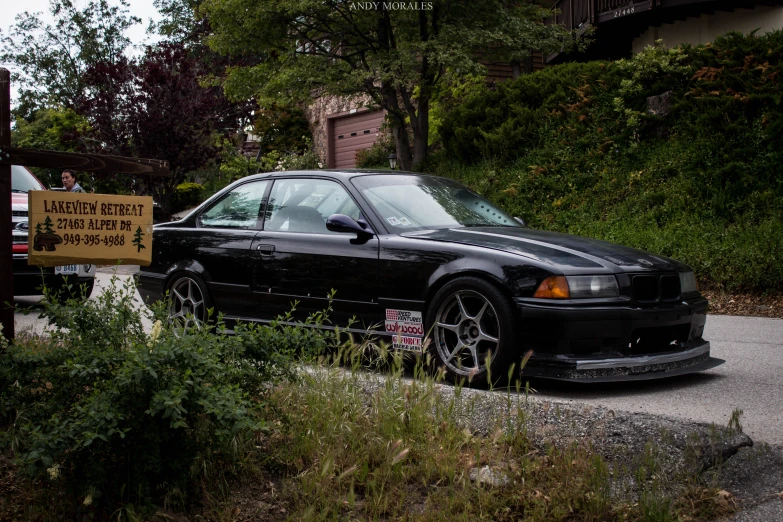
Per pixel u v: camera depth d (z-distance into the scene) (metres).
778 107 12.70
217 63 26.56
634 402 4.77
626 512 2.92
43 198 3.68
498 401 3.97
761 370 5.81
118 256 3.89
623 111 14.85
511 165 16.31
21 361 3.15
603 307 4.73
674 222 12.02
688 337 5.29
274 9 15.88
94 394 3.04
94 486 2.91
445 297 5.05
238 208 6.54
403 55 15.95
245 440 3.38
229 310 6.27
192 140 16.86
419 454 3.40
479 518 2.93
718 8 17.53
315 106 26.36
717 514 2.96
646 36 20.11
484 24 16.89
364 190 5.87
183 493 3.08
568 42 17.72
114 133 16.34
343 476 3.08
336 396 3.78
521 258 4.89
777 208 11.41
